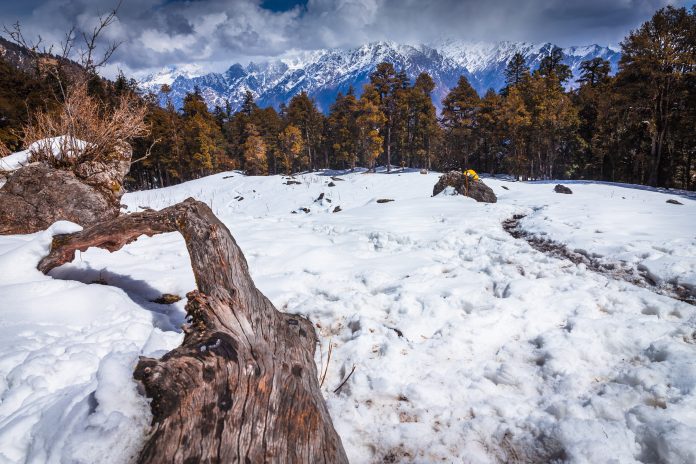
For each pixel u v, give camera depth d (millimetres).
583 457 1967
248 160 54969
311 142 61219
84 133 7020
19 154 6977
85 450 1614
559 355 2842
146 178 56094
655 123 27000
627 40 26562
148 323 3408
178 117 51531
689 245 5066
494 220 8094
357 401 2625
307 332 3064
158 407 1782
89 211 6215
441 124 50094
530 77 42562
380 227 7488
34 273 3971
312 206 22234
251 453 1753
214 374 2002
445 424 2377
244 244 6168
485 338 3242
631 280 4422
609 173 41281
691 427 2025
